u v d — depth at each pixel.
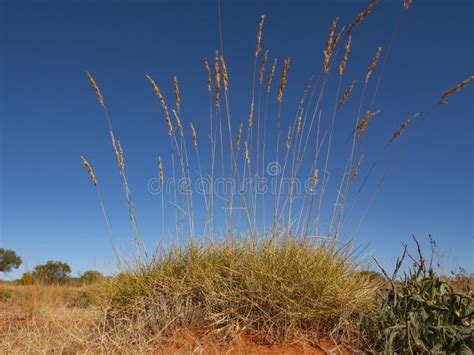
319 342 0.80
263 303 0.86
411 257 0.90
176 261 1.06
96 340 0.88
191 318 0.89
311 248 0.96
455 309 0.78
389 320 0.81
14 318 1.35
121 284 1.05
